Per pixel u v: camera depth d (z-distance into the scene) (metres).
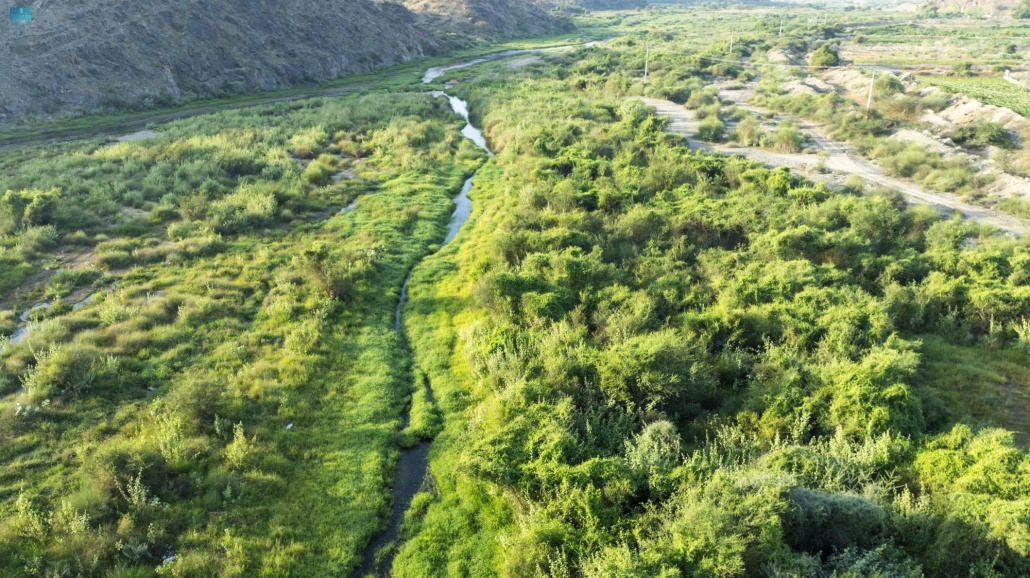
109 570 12.90
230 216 33.22
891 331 20.66
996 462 13.72
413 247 31.33
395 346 22.80
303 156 46.56
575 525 13.44
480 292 23.80
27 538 13.59
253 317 24.17
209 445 16.67
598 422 16.55
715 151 46.47
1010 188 36.19
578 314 21.97
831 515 12.43
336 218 35.03
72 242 30.25
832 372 17.50
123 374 19.80
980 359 20.92
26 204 32.00
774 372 18.58
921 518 12.60
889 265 25.22
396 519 15.43
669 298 22.70
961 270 25.12
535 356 19.73
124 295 25.08
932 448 14.98
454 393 19.86
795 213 30.23
